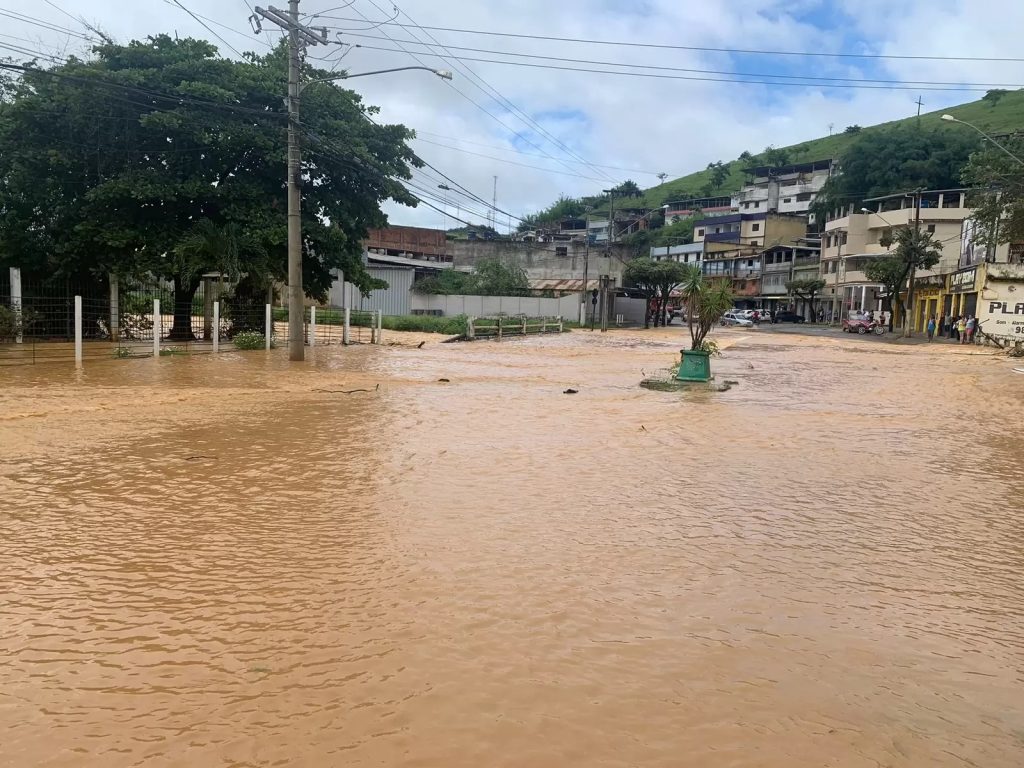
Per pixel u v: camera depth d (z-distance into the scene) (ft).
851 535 18.70
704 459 27.81
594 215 380.17
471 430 33.12
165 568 15.44
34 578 14.79
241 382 49.93
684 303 57.16
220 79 79.82
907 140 240.53
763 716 10.14
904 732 9.85
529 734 9.57
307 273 92.63
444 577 15.08
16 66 53.78
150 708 10.05
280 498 21.04
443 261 255.91
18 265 81.05
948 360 87.15
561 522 19.10
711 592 14.62
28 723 9.65
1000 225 109.29
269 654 11.66
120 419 34.30
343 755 9.03
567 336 134.31
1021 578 15.92
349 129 89.04
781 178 348.59
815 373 68.33
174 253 75.51
